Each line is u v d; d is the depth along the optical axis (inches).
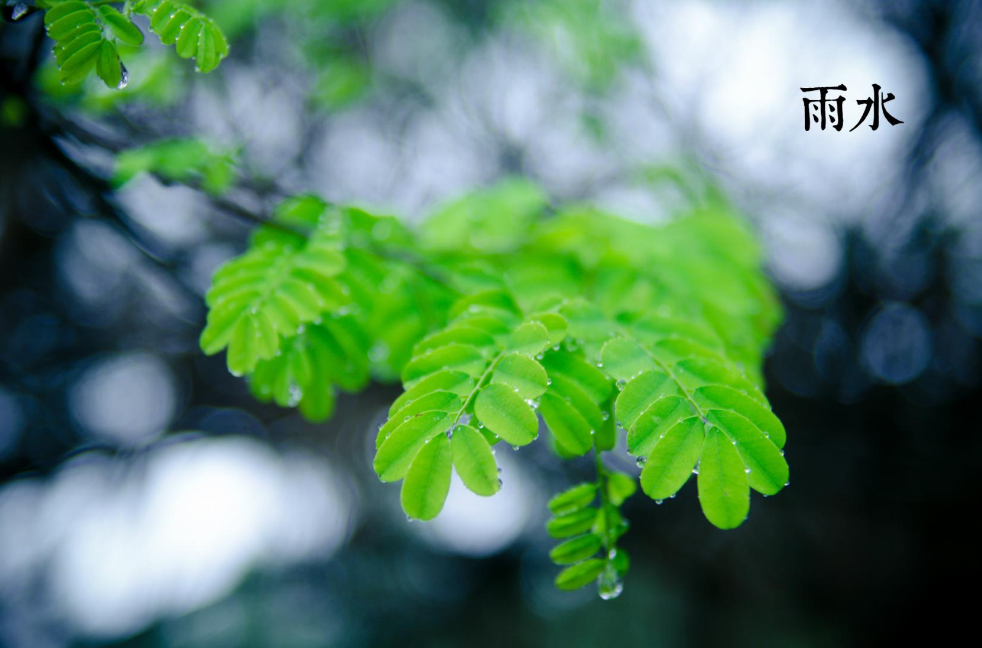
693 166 188.9
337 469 351.3
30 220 243.3
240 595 350.6
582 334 64.2
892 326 313.9
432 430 51.2
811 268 305.4
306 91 193.8
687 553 338.0
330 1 163.2
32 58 81.7
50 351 291.1
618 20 198.1
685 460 49.9
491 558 386.0
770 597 332.8
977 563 307.7
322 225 83.1
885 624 323.9
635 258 89.9
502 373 54.8
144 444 310.5
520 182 120.9
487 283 82.4
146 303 278.1
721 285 92.6
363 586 364.2
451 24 237.9
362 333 82.5
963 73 285.6
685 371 56.9
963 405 311.1
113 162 98.8
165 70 113.7
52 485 295.1
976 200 292.5
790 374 315.3
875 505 320.8
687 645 328.5
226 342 66.9
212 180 89.7
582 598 363.6
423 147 267.6
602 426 60.4
